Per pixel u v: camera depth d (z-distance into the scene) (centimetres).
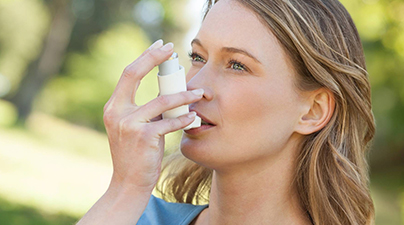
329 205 125
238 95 111
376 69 1027
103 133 1938
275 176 123
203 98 112
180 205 147
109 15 1898
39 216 586
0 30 1634
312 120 123
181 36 2148
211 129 112
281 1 115
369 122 133
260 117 113
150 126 106
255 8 114
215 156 112
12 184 744
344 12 130
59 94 1883
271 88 114
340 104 126
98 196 779
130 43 1917
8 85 1731
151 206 149
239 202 123
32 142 1268
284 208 125
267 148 116
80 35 1894
